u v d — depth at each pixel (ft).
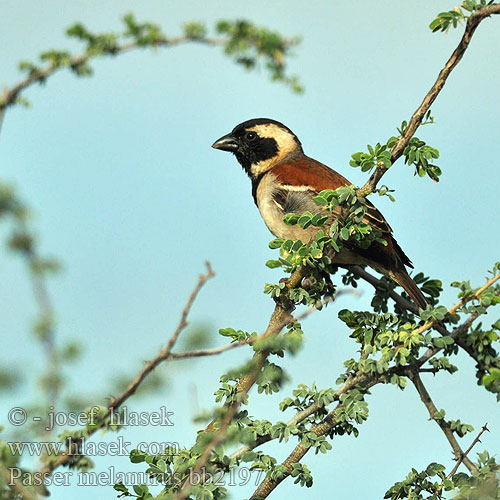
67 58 13.62
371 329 23.06
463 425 21.43
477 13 20.25
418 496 20.94
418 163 22.41
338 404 21.25
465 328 22.00
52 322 11.19
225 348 13.41
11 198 11.15
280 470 19.67
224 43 13.66
